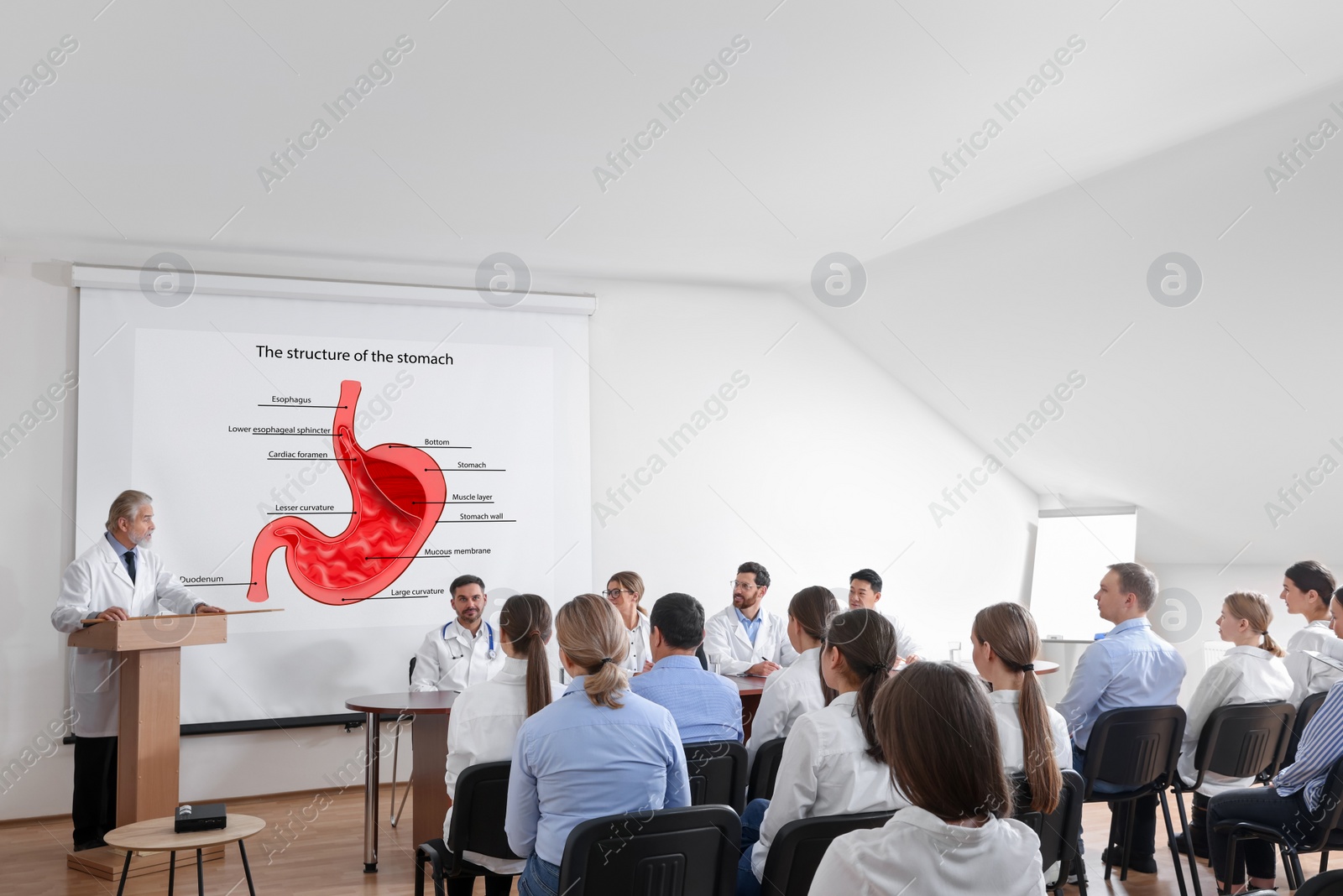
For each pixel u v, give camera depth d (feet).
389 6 9.91
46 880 13.58
